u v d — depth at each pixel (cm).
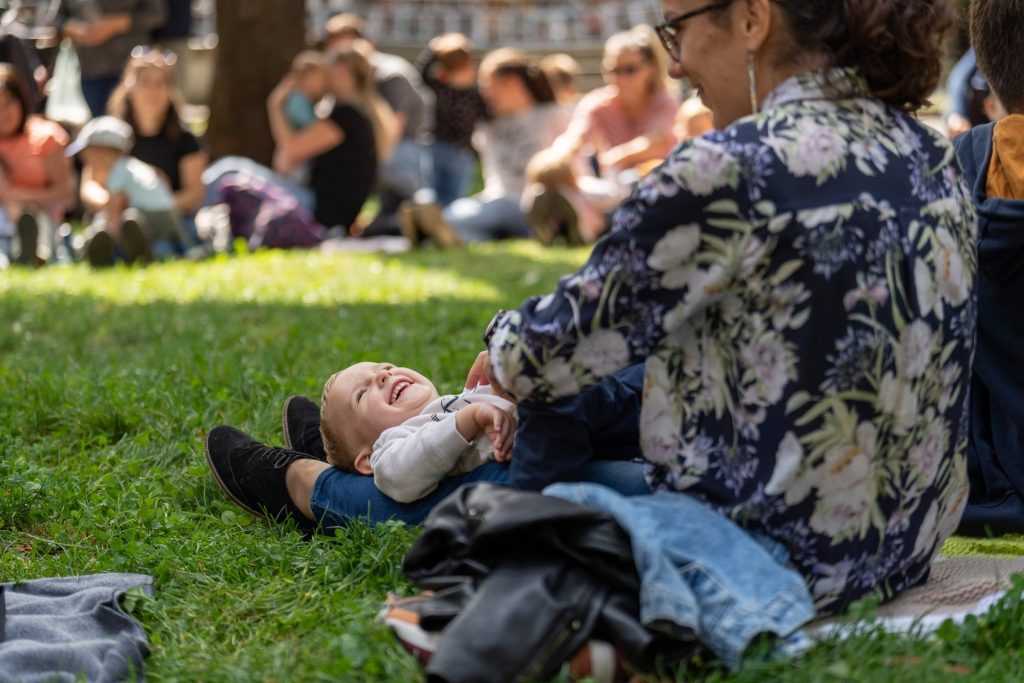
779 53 382
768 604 364
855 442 375
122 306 1115
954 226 393
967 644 400
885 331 372
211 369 780
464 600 375
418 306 1076
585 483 409
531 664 354
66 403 711
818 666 372
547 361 386
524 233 1659
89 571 492
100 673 395
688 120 1458
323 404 523
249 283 1249
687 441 384
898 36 378
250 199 1512
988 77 524
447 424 469
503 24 3353
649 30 1606
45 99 1755
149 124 1460
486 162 1692
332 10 3244
